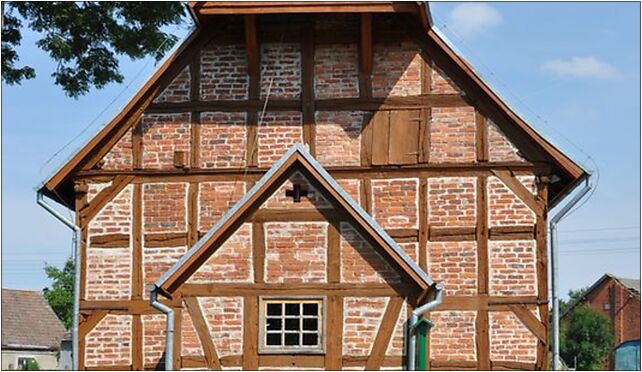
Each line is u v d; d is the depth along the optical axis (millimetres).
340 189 17453
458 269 19219
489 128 19609
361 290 17375
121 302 19625
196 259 17578
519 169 19406
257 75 20219
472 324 19000
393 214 19547
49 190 19891
